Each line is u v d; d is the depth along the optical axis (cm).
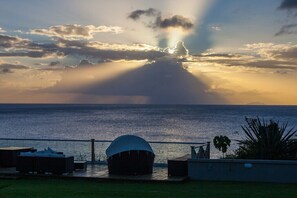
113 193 1302
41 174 1617
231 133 7519
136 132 7975
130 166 1603
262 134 1762
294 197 1253
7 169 1708
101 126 9806
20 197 1238
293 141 1764
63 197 1240
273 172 1526
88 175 1600
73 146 2033
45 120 12762
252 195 1280
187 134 7456
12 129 8831
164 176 1584
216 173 1570
